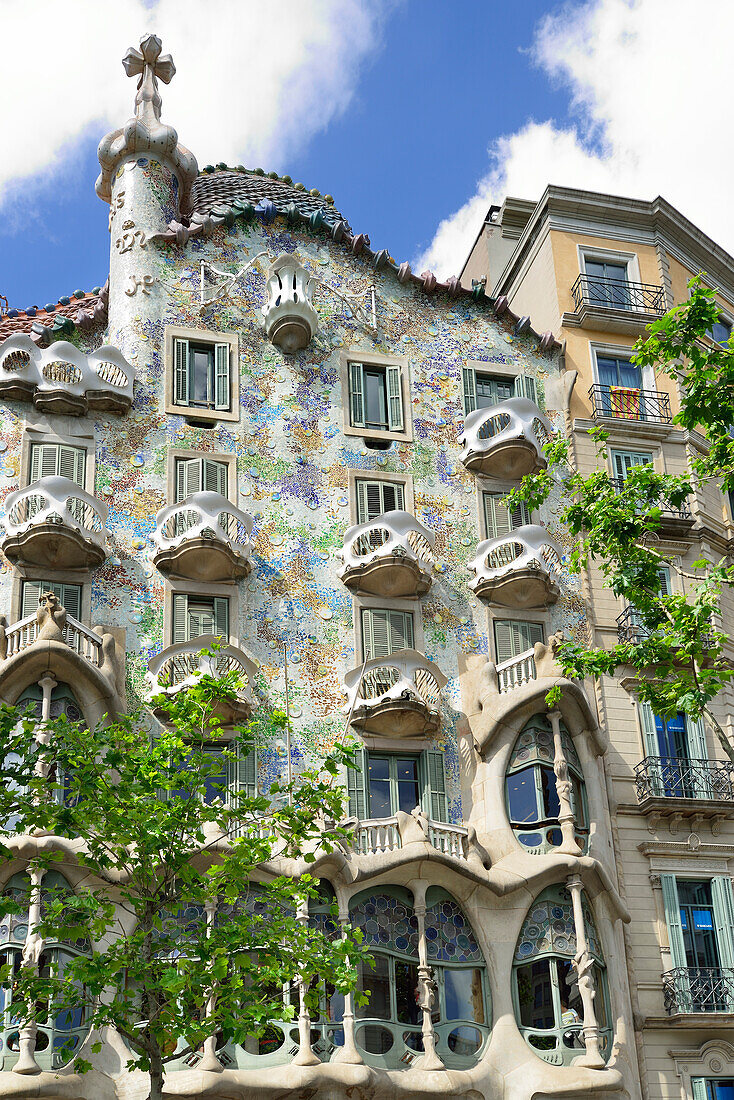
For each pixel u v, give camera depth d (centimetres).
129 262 3712
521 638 3559
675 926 3356
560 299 4109
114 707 3058
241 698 3164
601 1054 3009
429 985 2980
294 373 3706
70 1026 2761
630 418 3988
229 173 4447
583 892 3184
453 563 3609
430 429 3769
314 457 3616
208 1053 2759
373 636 3438
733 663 3753
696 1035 3272
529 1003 3062
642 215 4288
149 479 3456
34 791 2402
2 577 3231
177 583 3338
